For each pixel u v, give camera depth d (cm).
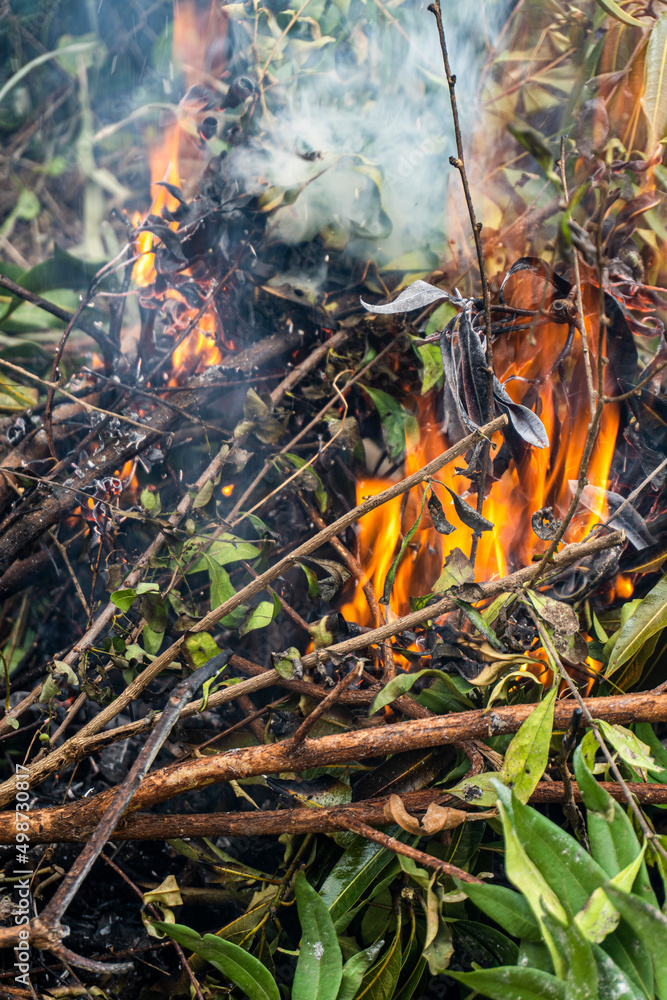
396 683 71
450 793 72
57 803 102
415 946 76
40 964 86
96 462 103
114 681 109
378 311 81
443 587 81
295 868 80
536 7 112
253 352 113
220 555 91
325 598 85
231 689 77
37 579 116
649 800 74
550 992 57
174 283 110
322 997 66
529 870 59
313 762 74
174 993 81
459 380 83
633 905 55
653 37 94
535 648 84
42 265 119
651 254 103
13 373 125
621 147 98
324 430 115
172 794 74
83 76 146
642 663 87
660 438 92
